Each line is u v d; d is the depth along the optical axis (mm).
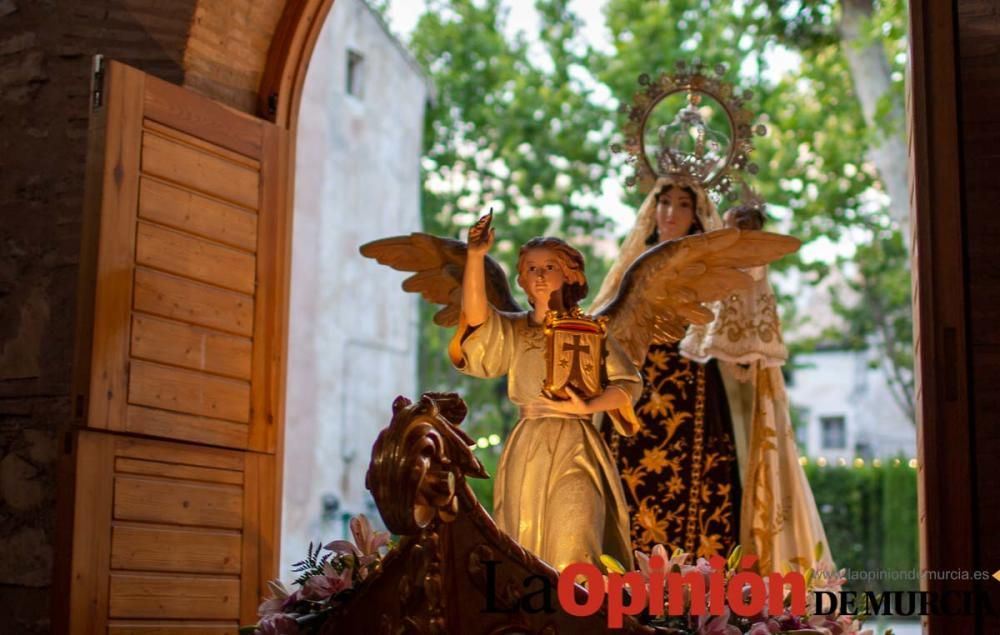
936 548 5652
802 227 22328
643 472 6945
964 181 5926
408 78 21062
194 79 6906
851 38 17938
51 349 6676
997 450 5715
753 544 6824
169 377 6418
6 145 6918
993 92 5957
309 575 5598
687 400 7016
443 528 4906
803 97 21828
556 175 23281
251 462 6855
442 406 5035
